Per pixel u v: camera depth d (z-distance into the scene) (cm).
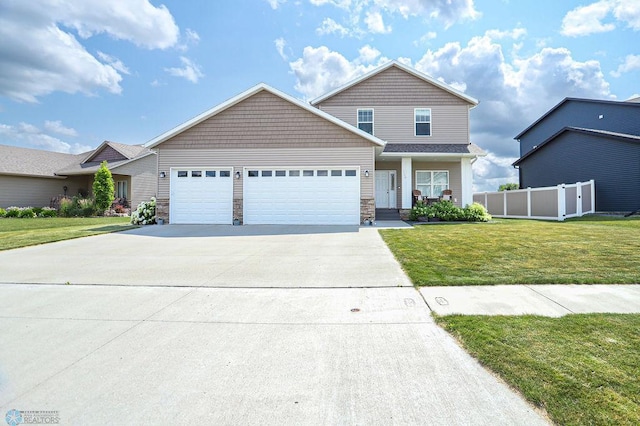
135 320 382
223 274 578
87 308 421
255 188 1361
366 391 243
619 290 452
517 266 582
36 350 311
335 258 696
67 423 213
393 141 1711
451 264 609
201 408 227
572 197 1692
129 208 2372
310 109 1334
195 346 317
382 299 441
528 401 226
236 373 270
